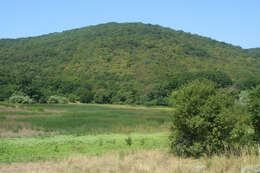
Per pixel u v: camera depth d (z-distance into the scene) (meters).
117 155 16.55
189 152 16.75
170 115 17.55
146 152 17.48
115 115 48.62
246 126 16.66
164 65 127.38
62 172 13.20
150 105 87.38
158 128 33.84
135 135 28.41
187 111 16.61
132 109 71.81
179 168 12.81
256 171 11.11
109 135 28.12
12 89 81.12
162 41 167.62
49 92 92.19
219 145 16.08
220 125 15.94
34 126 31.59
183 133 16.97
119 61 134.88
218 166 12.73
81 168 13.73
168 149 18.03
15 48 159.25
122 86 100.62
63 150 19.31
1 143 20.39
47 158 16.52
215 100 16.42
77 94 97.31
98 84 104.56
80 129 31.98
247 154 14.09
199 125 15.95
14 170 13.68
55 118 39.09
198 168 12.80
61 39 186.62
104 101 96.56
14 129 28.78
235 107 16.86
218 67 123.75
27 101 77.94
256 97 16.45
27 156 17.00
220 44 185.00
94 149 19.86
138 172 12.59
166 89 90.06
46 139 23.97
